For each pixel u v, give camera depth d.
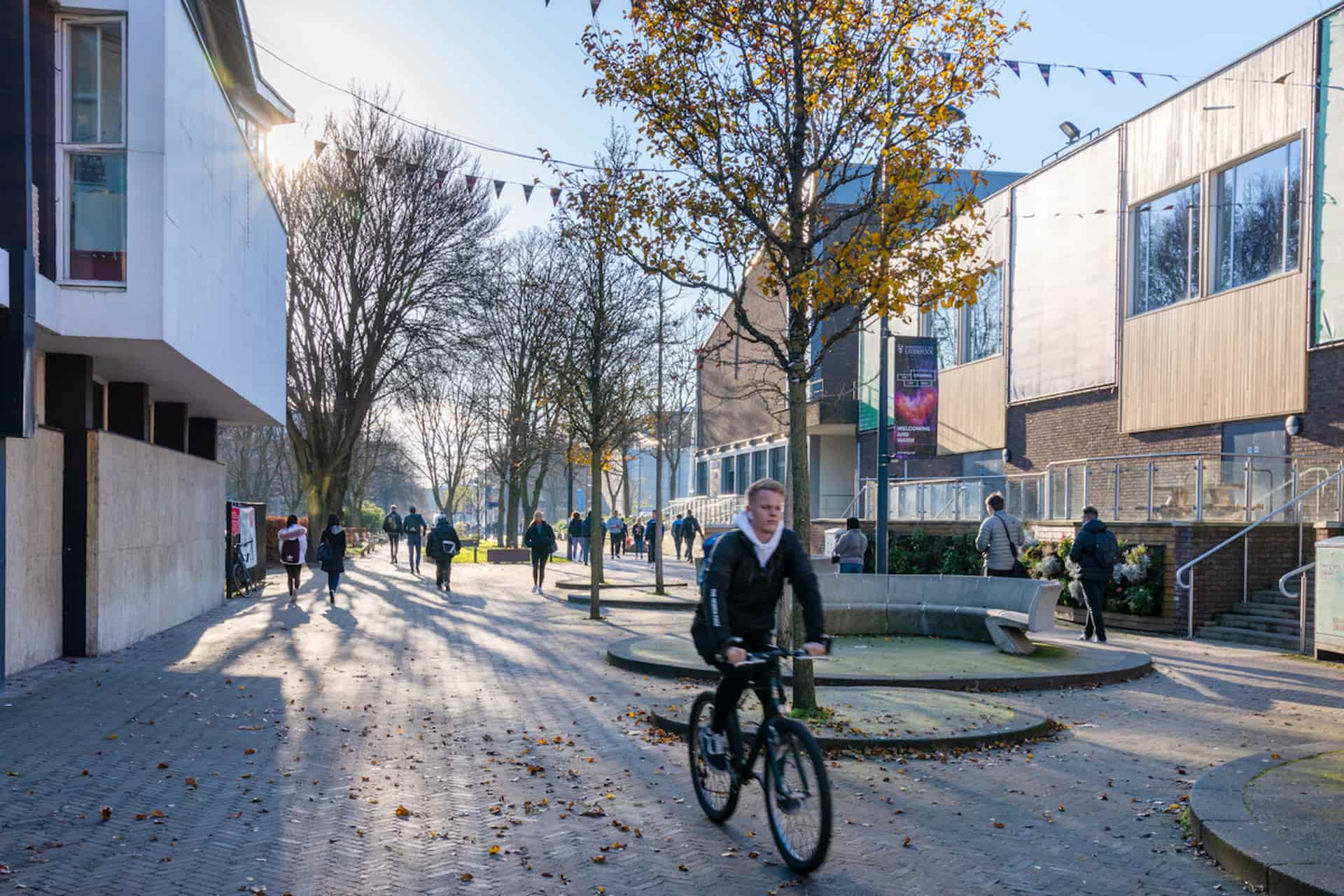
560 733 8.23
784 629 10.63
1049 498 20.06
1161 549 16.11
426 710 9.19
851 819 5.87
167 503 15.84
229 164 15.06
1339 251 17.86
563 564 40.28
